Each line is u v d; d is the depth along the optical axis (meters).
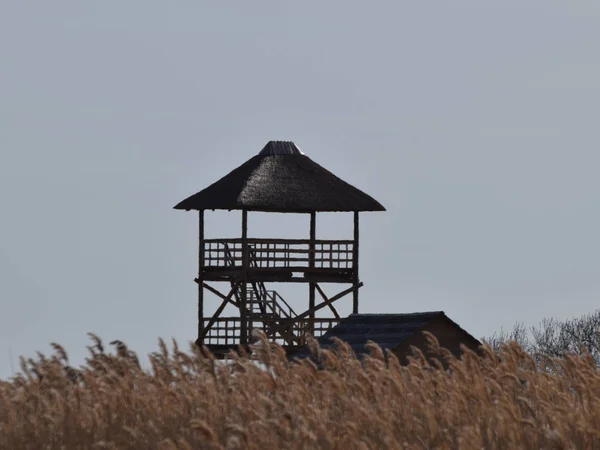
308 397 58.25
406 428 56.28
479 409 58.03
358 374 60.00
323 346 115.31
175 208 171.38
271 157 178.50
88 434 63.16
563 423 52.94
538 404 57.16
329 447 53.16
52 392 66.81
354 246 174.00
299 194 171.75
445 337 115.81
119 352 71.38
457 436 51.09
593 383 57.31
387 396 59.09
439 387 61.31
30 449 62.81
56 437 63.53
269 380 58.72
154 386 66.12
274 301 168.50
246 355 67.94
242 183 171.88
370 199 175.62
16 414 66.50
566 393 58.34
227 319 168.25
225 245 169.75
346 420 56.66
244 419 59.97
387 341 113.19
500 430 53.00
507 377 59.19
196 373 67.25
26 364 70.25
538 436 51.53
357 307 173.88
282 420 51.78
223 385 64.31
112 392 66.00
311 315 172.12
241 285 167.12
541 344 199.50
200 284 171.00
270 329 167.38
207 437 49.88
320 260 172.12
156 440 58.00
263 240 168.62
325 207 171.38
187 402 62.25
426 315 115.94
